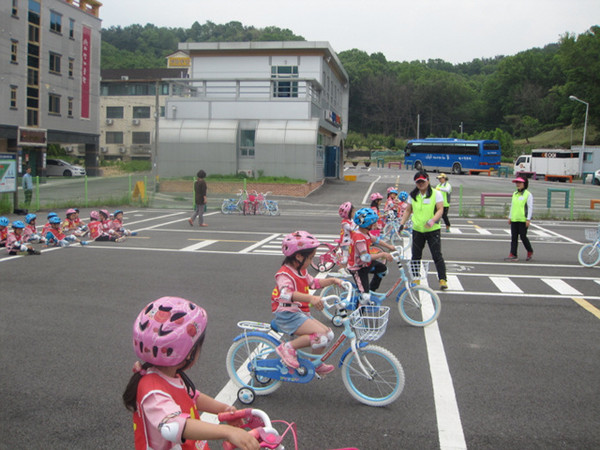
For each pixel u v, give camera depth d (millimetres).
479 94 130875
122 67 100375
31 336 6789
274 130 33594
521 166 54062
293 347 4824
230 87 35469
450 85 119125
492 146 56500
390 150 99438
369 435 4336
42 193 27594
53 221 14055
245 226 19156
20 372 5605
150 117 65062
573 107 82188
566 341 6797
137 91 65625
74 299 8641
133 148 65188
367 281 6727
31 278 10148
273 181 32219
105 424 4484
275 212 23812
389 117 123750
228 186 31938
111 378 5465
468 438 4285
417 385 5387
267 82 37781
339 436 4316
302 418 4656
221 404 2629
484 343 6707
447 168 57562
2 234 13164
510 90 115688
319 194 32312
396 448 4121
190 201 28578
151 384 2285
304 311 4895
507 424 4531
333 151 40406
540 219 23344
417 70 134125
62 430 4375
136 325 2264
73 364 5848
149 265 11625
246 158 34438
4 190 20703
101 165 57062
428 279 10555
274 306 4910
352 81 122875
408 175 47969
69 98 45344
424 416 4695
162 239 15695
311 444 4184
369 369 5023
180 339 2215
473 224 21000
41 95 42156
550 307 8492
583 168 53469
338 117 41281
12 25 39094
